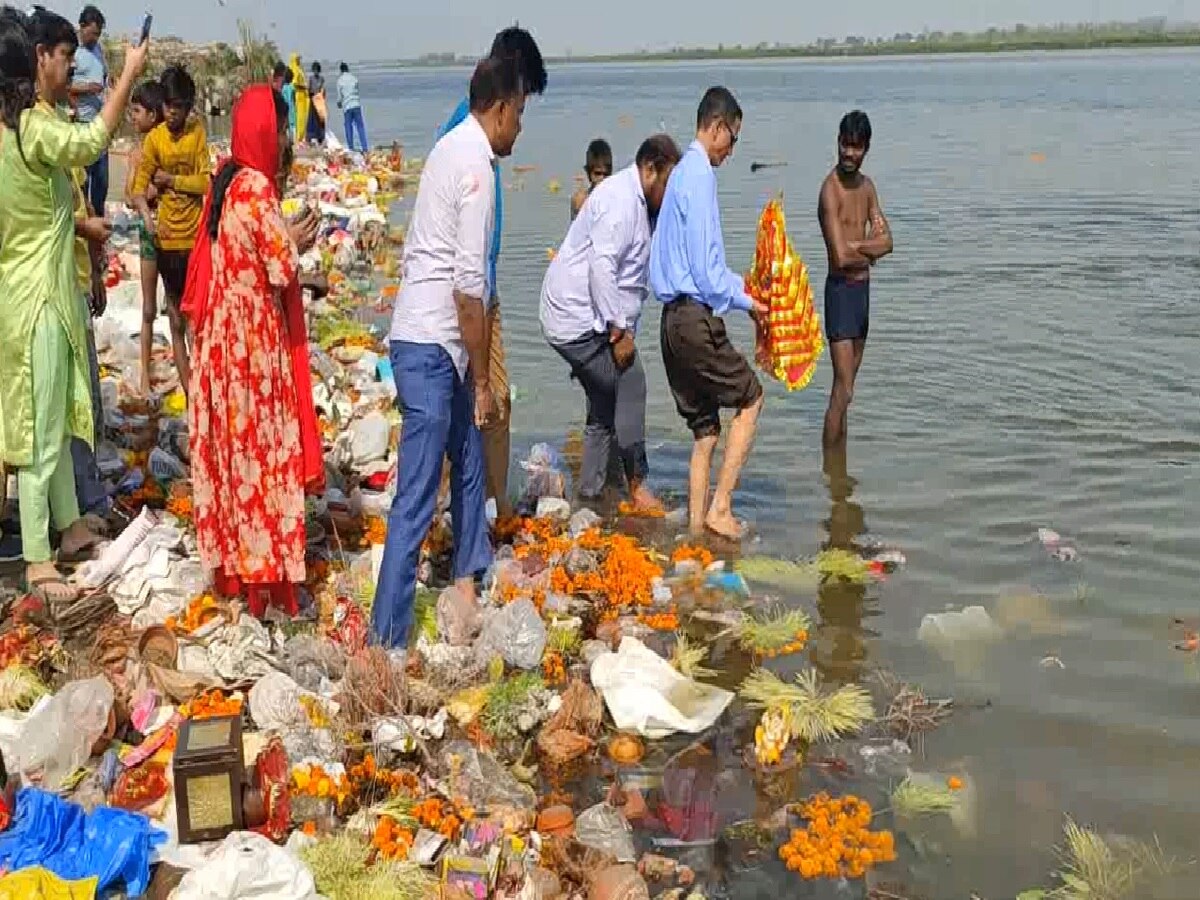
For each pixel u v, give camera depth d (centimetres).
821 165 2730
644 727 533
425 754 490
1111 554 704
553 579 655
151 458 736
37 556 584
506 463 730
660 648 608
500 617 581
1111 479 815
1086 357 1093
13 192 550
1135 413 945
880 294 1357
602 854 440
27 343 563
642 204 738
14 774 442
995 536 734
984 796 491
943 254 1588
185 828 427
